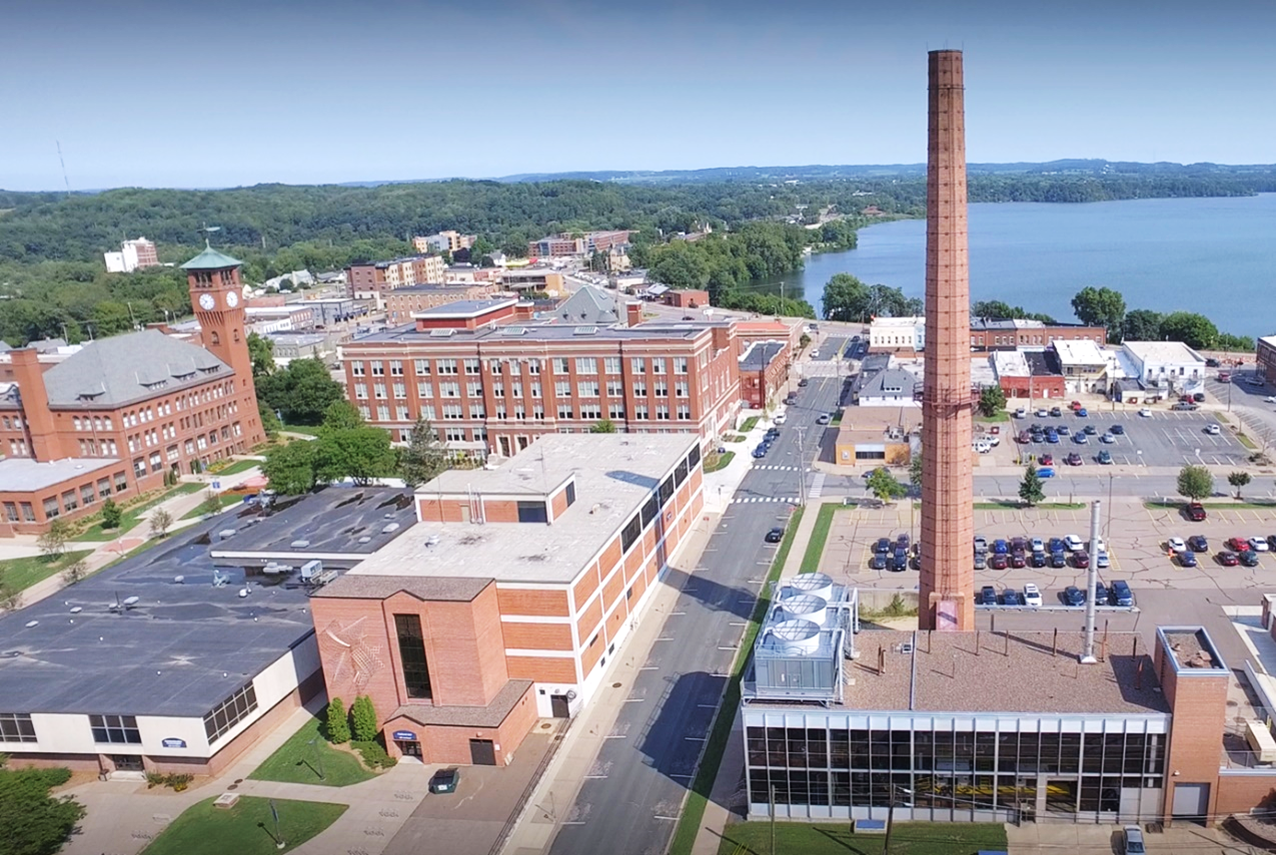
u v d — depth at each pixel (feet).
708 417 522.47
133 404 501.15
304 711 279.08
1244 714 239.30
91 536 447.42
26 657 279.08
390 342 540.93
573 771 240.32
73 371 510.99
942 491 257.75
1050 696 212.23
